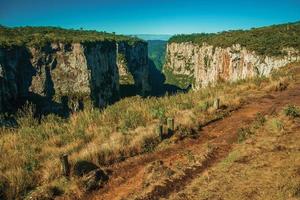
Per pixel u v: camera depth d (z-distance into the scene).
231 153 13.43
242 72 107.19
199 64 155.12
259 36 116.94
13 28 148.50
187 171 12.54
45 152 14.62
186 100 24.34
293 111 17.75
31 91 113.44
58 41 117.69
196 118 19.03
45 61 115.50
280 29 122.00
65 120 20.31
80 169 12.77
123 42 180.50
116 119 19.61
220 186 10.79
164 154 14.84
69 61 119.38
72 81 119.75
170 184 11.65
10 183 11.47
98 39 136.88
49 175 12.30
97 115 20.19
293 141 13.77
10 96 105.88
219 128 17.92
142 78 197.00
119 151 14.69
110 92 144.62
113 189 11.96
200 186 11.06
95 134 16.83
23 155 13.76
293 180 10.23
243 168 11.81
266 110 20.41
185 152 14.62
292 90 26.92
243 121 18.50
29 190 11.67
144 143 15.54
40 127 17.94
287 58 91.38
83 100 120.75
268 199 9.54
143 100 25.31
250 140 14.77
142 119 19.20
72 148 14.98
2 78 102.94
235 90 28.84
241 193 10.13
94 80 127.94
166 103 23.61
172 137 16.47
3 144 15.30
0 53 102.69
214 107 21.25
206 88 31.66
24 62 112.06
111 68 147.12
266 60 96.81
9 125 18.61
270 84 28.91
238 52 109.25
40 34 140.62
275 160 12.05
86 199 11.39
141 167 13.59
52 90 117.62
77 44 119.50
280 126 15.66
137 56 194.88
